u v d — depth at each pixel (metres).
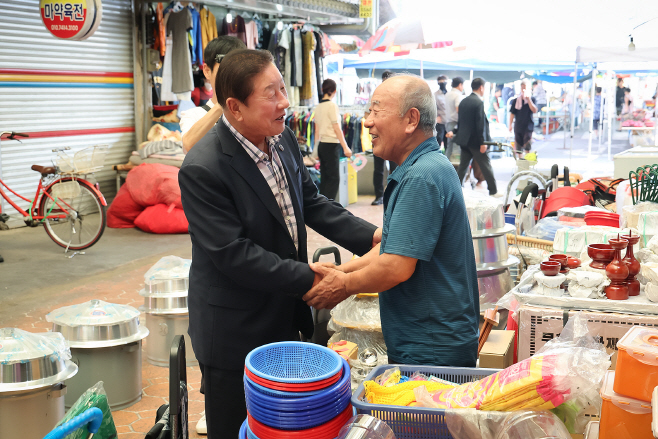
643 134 15.03
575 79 9.55
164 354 3.95
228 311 2.15
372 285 2.01
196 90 10.05
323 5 11.08
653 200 3.38
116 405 3.38
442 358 2.02
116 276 6.02
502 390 1.70
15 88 8.26
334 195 9.32
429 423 1.75
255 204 2.13
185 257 6.74
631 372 1.60
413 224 1.93
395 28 10.76
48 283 5.78
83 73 9.12
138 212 8.28
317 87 11.81
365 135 11.09
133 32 9.78
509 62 13.48
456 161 11.80
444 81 12.05
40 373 2.68
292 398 1.62
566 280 2.35
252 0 9.84
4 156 8.19
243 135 2.14
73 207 7.12
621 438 1.63
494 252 3.37
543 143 18.62
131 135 10.00
